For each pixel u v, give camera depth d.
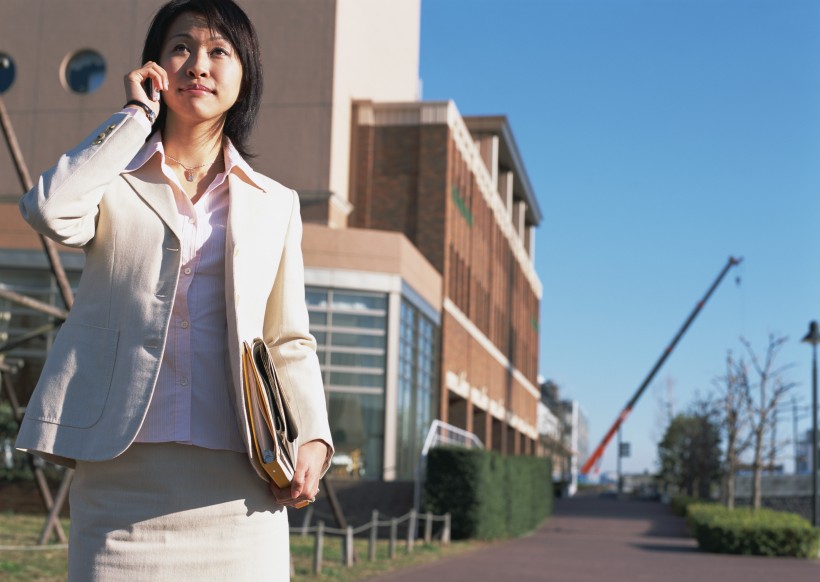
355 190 35.69
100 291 2.61
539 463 38.19
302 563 15.31
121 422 2.50
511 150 51.47
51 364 2.59
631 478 135.25
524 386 62.62
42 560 12.85
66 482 15.42
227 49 2.74
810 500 48.91
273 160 33.09
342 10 34.03
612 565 18.83
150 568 2.52
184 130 2.77
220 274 2.67
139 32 34.50
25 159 34.38
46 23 34.91
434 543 22.89
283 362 2.84
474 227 42.94
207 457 2.59
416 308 31.77
